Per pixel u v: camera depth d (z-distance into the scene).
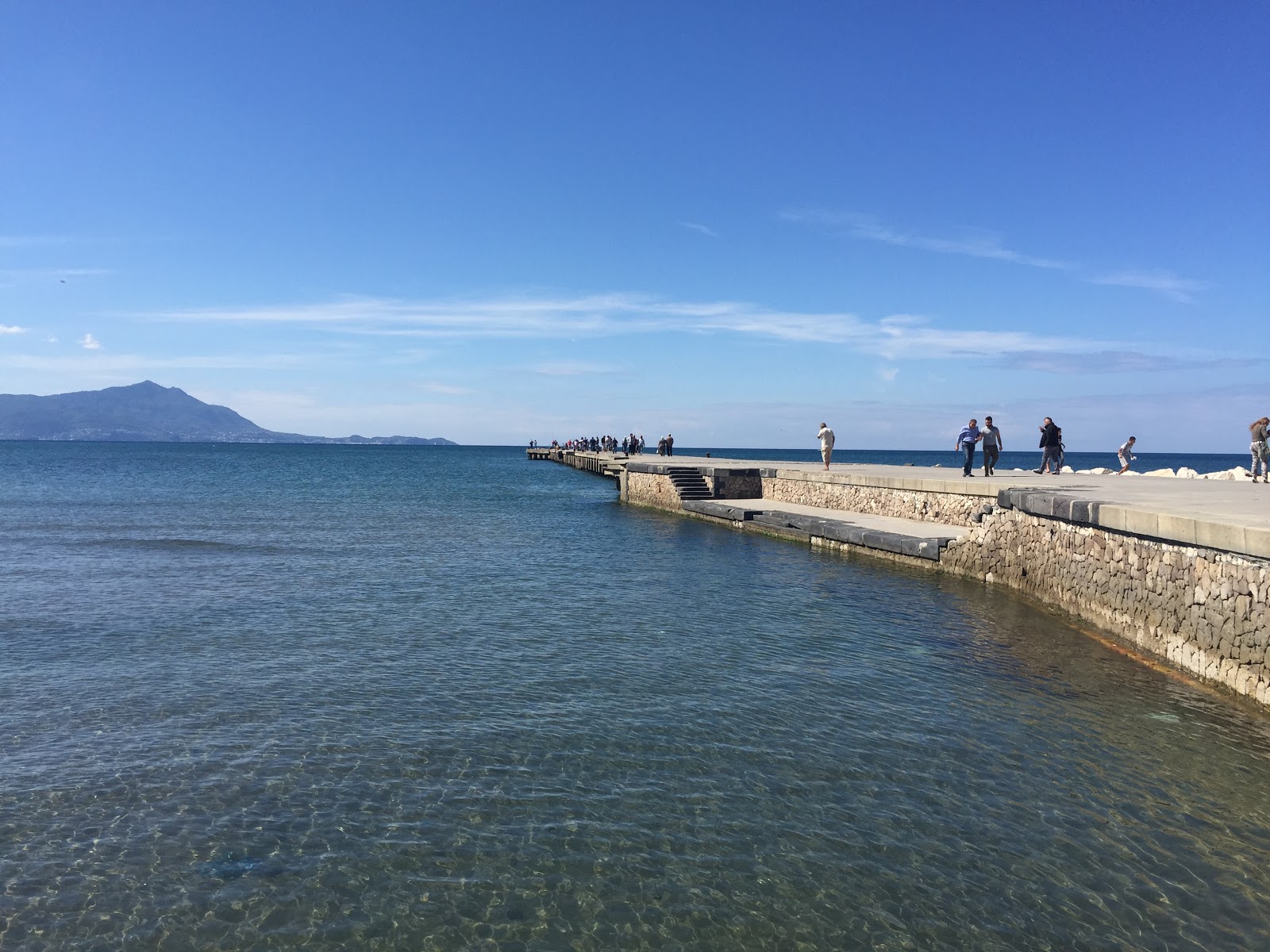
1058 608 13.91
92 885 5.56
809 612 13.77
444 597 15.06
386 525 28.88
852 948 4.95
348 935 5.07
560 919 5.22
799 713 8.75
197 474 67.50
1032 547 15.09
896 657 10.94
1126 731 8.25
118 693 9.43
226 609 14.05
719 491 32.50
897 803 6.72
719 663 10.61
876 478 24.09
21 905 5.32
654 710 8.85
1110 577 12.21
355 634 12.24
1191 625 9.93
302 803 6.71
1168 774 7.25
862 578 17.03
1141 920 5.20
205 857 5.91
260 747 7.86
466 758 7.58
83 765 7.45
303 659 10.85
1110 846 6.05
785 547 22.22
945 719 8.59
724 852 5.98
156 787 7.00
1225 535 9.07
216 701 9.18
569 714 8.72
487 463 109.31
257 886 5.55
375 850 6.00
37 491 45.75
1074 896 5.45
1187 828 6.32
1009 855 5.93
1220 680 9.26
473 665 10.55
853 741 8.00
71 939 5.01
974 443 23.89
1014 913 5.27
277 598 15.05
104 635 12.18
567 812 6.57
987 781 7.12
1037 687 9.63
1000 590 15.74
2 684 9.80
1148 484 19.80
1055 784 7.07
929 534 19.31
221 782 7.09
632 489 40.03
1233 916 5.24
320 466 93.38
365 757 7.62
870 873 5.71
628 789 6.97
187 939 5.02
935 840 6.14
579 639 11.87
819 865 5.80
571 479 67.31
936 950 4.91
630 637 12.00
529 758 7.58
